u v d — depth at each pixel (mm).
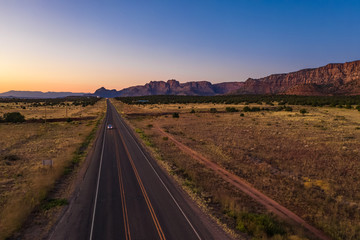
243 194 20062
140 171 26484
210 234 14258
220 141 42875
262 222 14711
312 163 27812
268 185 21797
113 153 34938
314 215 16359
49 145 38938
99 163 29562
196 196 19812
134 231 14430
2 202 17469
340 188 20578
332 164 27156
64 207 17484
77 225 15023
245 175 24844
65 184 22328
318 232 14352
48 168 25438
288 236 13625
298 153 32406
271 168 26734
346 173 24297
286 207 17734
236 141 42281
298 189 20734
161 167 28125
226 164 28781
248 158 30812
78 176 24609
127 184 22453
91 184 22359
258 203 18359
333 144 36719
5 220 14898
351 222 15297
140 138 47594
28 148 36469
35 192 19297
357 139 40375
